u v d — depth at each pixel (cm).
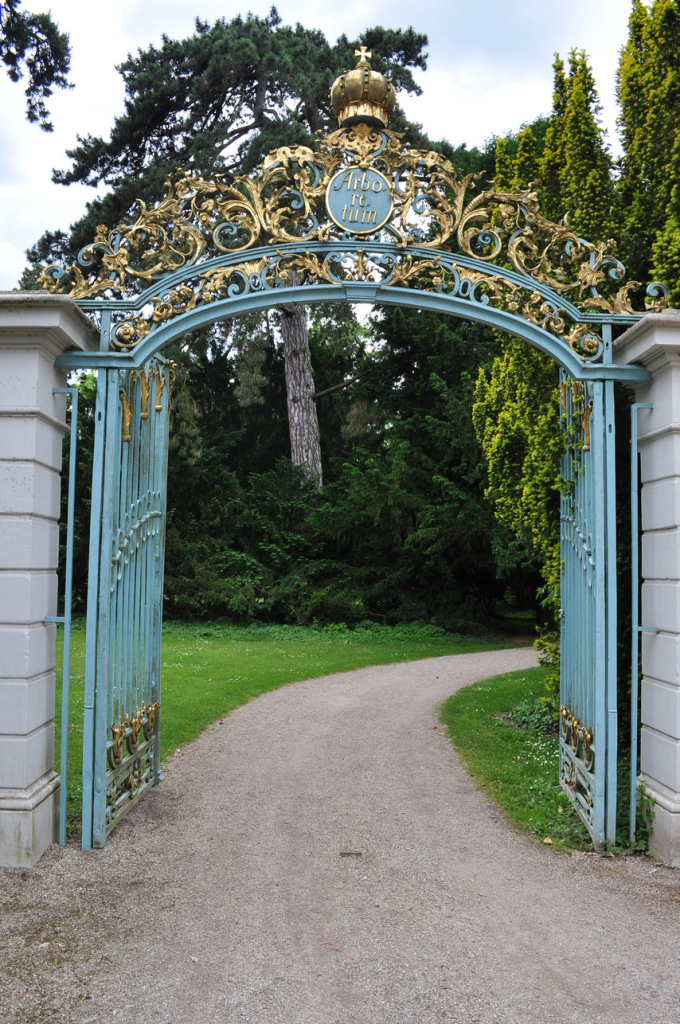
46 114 1199
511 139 1905
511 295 494
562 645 593
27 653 430
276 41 1819
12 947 332
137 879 411
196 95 1764
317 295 485
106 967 318
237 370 2156
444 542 1803
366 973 316
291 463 2244
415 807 546
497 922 365
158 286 482
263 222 481
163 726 776
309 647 1581
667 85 571
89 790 452
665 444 456
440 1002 295
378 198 482
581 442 520
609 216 639
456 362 1906
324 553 2194
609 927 361
